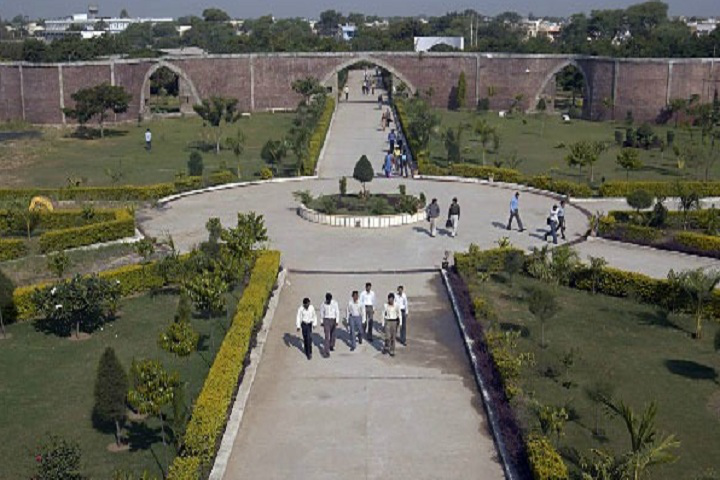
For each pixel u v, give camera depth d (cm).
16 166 5944
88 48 11269
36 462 1834
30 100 7931
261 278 3016
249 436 2031
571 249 3375
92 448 1962
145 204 4622
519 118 8688
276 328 2767
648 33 15975
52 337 2698
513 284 3209
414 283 3228
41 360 2503
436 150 6456
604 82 8556
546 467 1731
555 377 2322
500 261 3341
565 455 1892
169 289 3197
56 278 3309
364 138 7056
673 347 2580
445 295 3089
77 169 5778
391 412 2153
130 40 19262
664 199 4519
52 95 7869
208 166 5809
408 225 4116
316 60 9475
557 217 3816
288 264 3456
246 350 2422
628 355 2509
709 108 7506
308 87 9050
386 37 14500
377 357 2519
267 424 2091
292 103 9481
